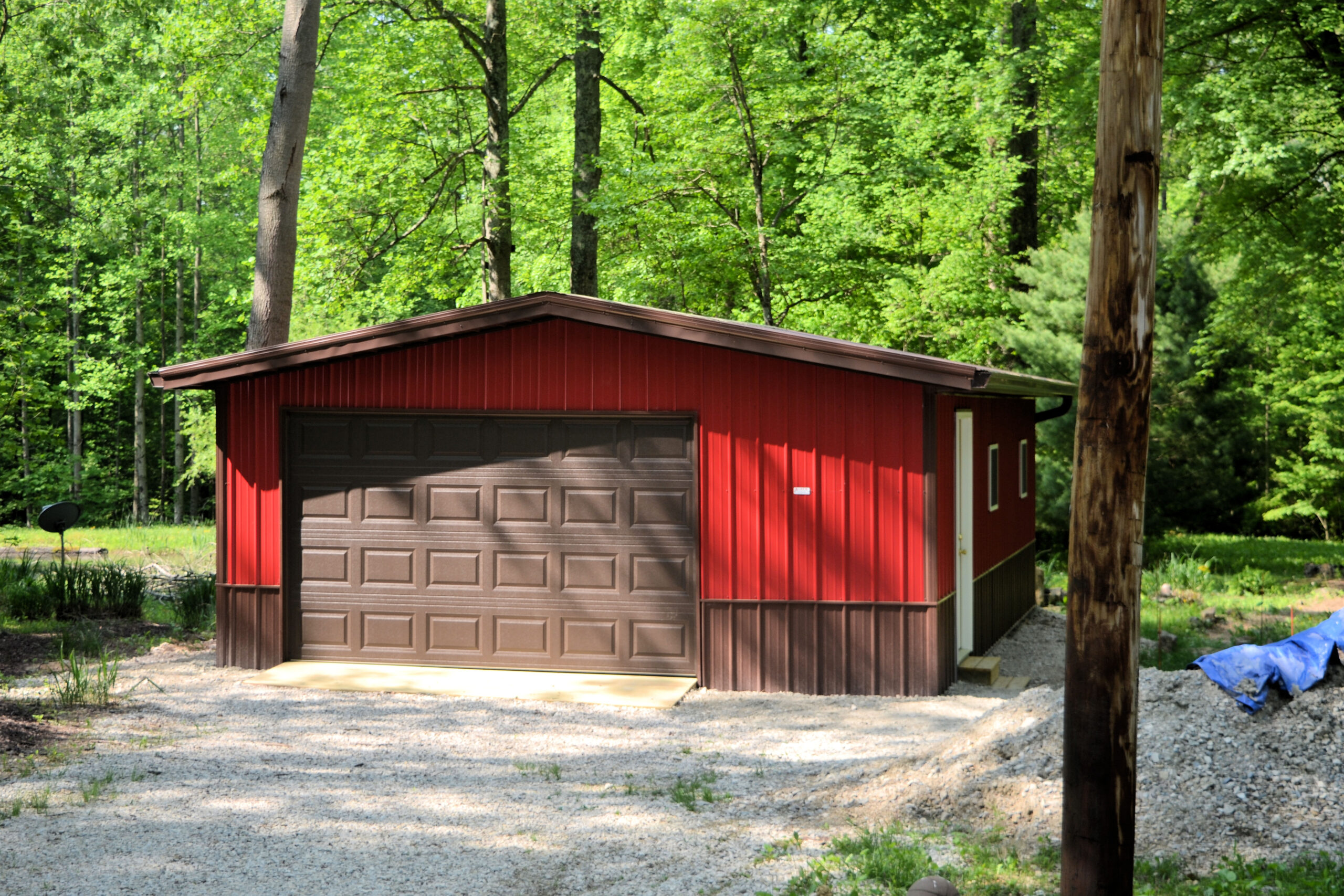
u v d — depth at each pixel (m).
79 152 32.91
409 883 6.17
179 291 36.41
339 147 22.73
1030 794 7.00
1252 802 6.66
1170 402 21.38
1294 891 5.62
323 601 12.29
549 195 25.25
